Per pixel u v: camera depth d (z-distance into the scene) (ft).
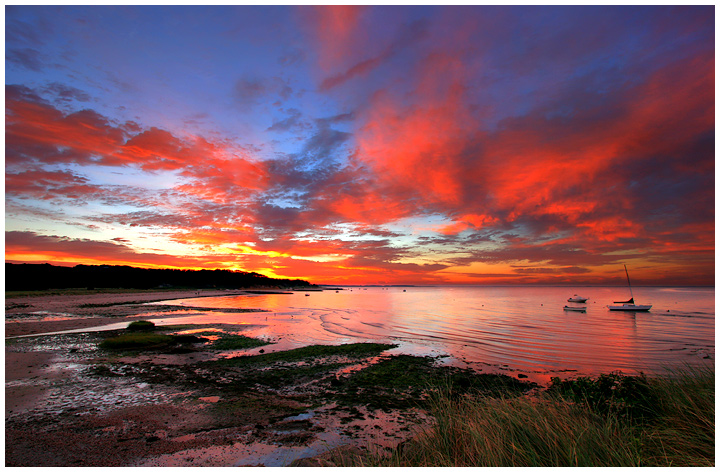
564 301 254.27
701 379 21.53
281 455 21.09
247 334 78.33
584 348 65.62
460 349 63.93
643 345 69.15
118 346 56.39
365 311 159.02
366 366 48.06
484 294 436.35
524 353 60.23
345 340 73.15
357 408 31.07
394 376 42.78
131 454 20.88
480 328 97.14
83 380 37.63
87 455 20.59
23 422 25.75
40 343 60.29
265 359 51.19
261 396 33.88
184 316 119.24
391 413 29.84
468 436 15.93
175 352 54.80
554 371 47.24
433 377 42.52
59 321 92.84
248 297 298.97
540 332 88.84
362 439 24.09
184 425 25.88
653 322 114.52
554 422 15.47
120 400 31.27
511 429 15.10
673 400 19.20
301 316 127.85
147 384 36.65
